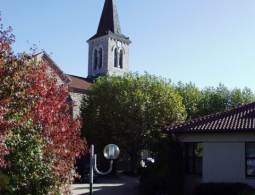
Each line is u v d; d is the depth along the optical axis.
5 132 9.03
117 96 34.88
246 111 20.95
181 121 34.06
